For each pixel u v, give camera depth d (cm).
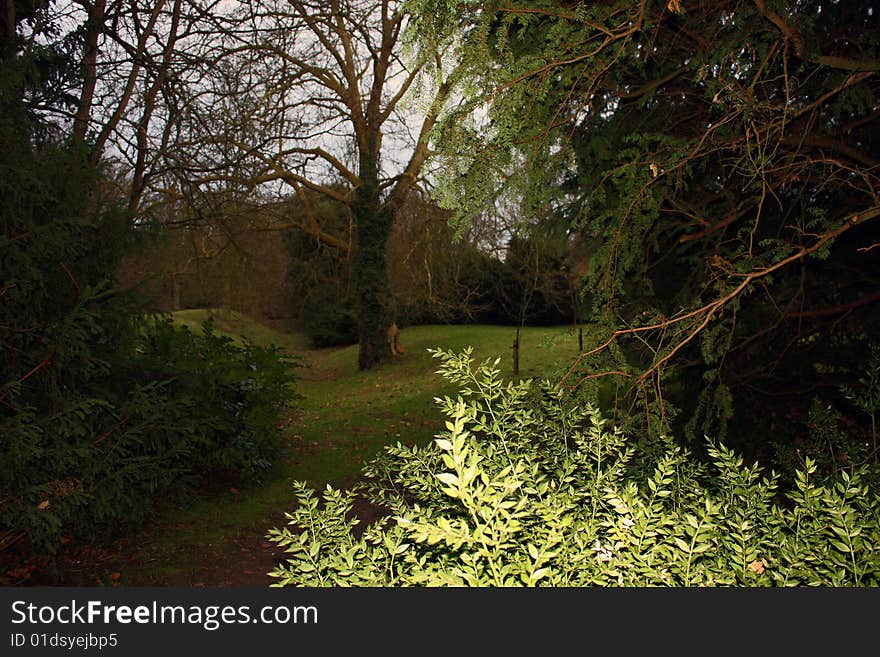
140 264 711
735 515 218
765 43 296
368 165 1755
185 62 805
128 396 529
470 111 273
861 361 404
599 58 291
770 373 407
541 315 2430
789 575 192
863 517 211
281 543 209
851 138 376
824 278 420
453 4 257
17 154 461
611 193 372
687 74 357
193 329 1862
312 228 1830
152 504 565
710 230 368
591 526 211
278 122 1166
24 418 407
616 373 305
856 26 355
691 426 356
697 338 368
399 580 194
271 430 807
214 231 1020
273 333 2777
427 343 2180
